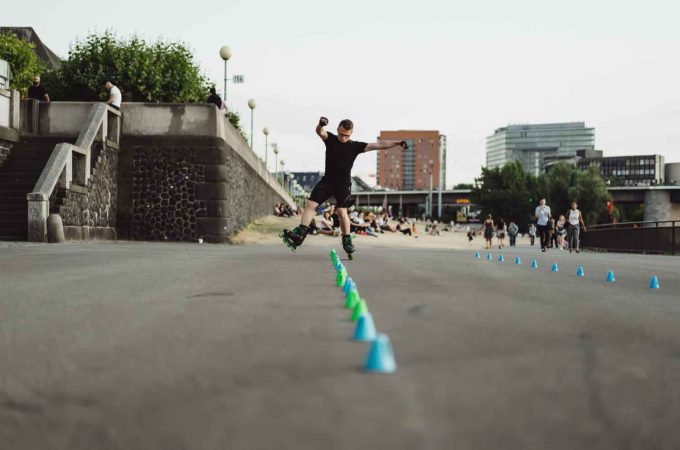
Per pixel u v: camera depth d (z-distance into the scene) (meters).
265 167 43.00
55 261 10.85
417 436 2.23
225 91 33.16
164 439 2.21
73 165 20.25
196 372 3.15
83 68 35.53
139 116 24.19
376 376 3.06
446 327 4.55
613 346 4.02
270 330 4.30
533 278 9.10
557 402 2.71
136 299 5.94
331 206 33.72
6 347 3.82
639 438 2.29
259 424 2.35
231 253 14.38
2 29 55.84
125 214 24.03
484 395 2.78
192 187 24.12
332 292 6.49
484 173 109.50
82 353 3.63
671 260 17.02
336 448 2.11
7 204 19.05
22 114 22.52
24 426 2.37
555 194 102.44
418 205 182.38
